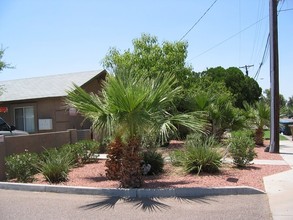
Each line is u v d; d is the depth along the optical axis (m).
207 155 10.80
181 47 21.50
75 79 22.34
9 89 23.34
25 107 22.11
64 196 8.78
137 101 8.44
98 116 8.96
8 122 22.56
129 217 6.97
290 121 34.06
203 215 7.00
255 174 10.79
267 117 19.66
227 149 12.27
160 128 9.03
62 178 10.30
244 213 7.09
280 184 9.45
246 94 45.69
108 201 8.19
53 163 10.44
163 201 8.09
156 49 21.27
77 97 9.33
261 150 17.81
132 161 9.05
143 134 9.45
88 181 10.24
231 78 45.12
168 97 9.20
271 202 7.87
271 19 17.44
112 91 8.52
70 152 12.45
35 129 21.61
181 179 10.12
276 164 12.81
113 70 9.40
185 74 21.41
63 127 20.66
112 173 10.41
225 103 18.83
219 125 18.00
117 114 8.71
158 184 9.45
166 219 6.81
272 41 17.38
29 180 10.59
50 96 20.33
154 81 9.37
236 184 9.31
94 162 13.87
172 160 12.22
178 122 9.42
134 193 8.58
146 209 7.48
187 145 12.12
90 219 6.89
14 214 7.27
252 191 8.63
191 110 17.69
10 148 11.77
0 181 10.71
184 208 7.51
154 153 11.12
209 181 9.72
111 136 10.20
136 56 21.30
